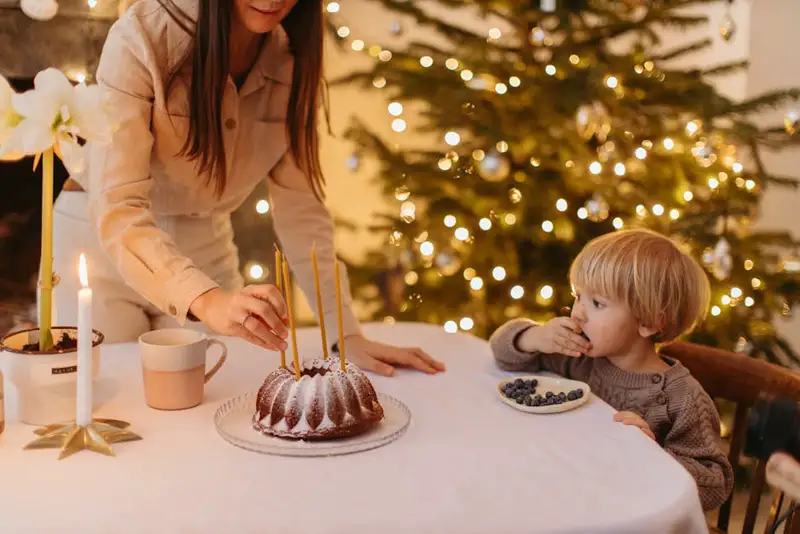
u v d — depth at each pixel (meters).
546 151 2.16
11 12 2.27
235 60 1.24
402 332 1.37
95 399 1.00
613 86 2.08
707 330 2.18
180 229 1.41
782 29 2.89
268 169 1.33
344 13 3.03
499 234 2.25
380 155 2.37
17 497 0.74
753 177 2.33
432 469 0.83
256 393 1.02
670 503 0.76
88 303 0.85
